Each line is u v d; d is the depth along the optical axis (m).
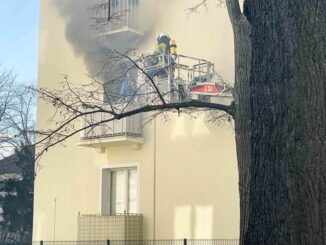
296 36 6.04
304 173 5.82
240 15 7.90
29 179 41.06
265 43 6.26
